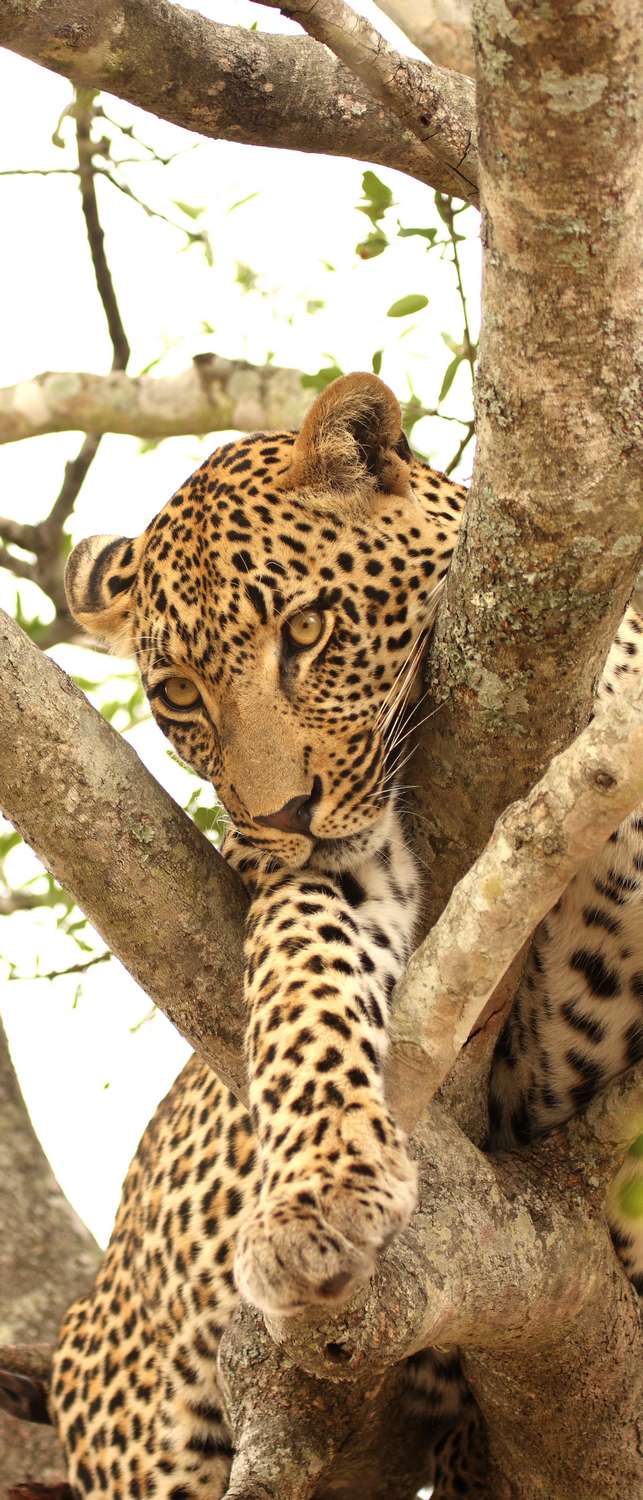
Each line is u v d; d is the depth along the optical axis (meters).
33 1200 11.08
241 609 8.05
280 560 8.06
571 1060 8.26
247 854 8.11
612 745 5.18
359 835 7.64
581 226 5.02
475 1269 6.56
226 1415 8.98
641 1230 7.71
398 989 6.16
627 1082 7.24
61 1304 10.66
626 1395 7.38
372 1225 5.78
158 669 8.53
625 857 7.65
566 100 4.75
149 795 6.64
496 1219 6.76
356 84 7.88
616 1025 8.15
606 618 6.05
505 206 5.04
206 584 8.16
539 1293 6.80
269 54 7.65
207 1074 9.89
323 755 7.92
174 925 6.71
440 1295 6.35
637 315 5.29
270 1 6.58
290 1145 6.17
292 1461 6.88
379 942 7.41
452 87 7.78
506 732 6.56
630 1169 7.47
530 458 5.59
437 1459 8.95
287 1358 6.86
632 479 5.61
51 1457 10.12
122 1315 9.86
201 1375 9.33
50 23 7.12
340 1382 6.57
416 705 7.72
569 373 5.37
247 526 8.12
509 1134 8.48
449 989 5.82
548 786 5.36
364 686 8.04
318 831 7.75
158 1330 9.53
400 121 7.90
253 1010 6.73
